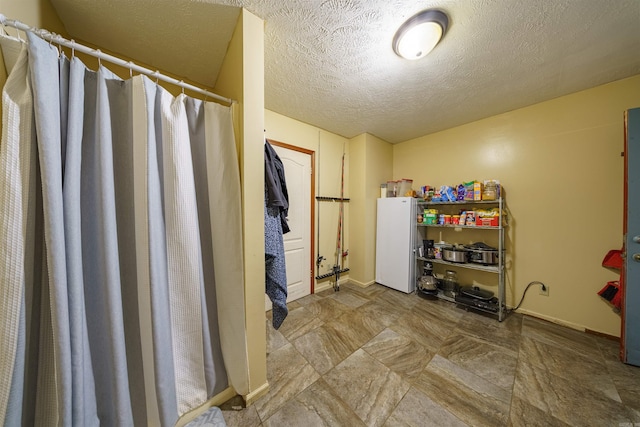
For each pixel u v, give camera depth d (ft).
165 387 2.96
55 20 3.44
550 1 3.33
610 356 4.85
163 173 3.15
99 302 2.81
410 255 8.56
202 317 3.42
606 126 5.56
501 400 3.74
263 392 3.83
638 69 4.96
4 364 2.11
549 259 6.42
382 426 3.29
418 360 4.77
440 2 3.41
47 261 2.36
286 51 4.51
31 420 2.38
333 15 3.65
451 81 5.53
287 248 7.95
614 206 5.49
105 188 2.67
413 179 9.92
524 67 4.95
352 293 8.73
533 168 6.68
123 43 4.22
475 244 7.45
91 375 2.70
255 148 3.66
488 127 7.63
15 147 2.19
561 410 3.54
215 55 4.61
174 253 3.18
